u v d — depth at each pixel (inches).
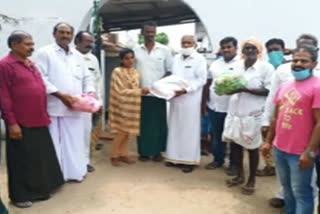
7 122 139.1
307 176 113.7
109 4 313.7
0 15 251.8
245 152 231.3
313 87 109.2
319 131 106.7
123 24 384.5
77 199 157.2
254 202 157.6
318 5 225.0
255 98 157.9
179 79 188.5
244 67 163.8
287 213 130.3
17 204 148.0
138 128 195.2
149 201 156.9
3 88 137.1
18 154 145.4
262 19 231.9
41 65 159.3
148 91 193.8
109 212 145.8
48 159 155.4
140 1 304.0
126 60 195.9
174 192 167.0
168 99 186.9
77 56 171.5
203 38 355.3
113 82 198.4
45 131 153.7
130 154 230.1
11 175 146.7
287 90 116.4
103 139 264.5
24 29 251.6
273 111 139.9
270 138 131.3
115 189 169.0
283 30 230.8
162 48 205.2
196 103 192.2
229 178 186.4
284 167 121.3
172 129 197.5
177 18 357.4
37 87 145.3
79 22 247.3
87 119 186.5
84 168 180.1
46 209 146.9
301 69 108.7
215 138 198.1
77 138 173.2
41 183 152.3
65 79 162.7
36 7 249.8
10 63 138.7
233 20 235.5
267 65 158.6
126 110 194.2
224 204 155.1
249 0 231.6
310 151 108.7
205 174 192.4
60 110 164.2
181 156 196.1
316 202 149.1
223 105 189.3
